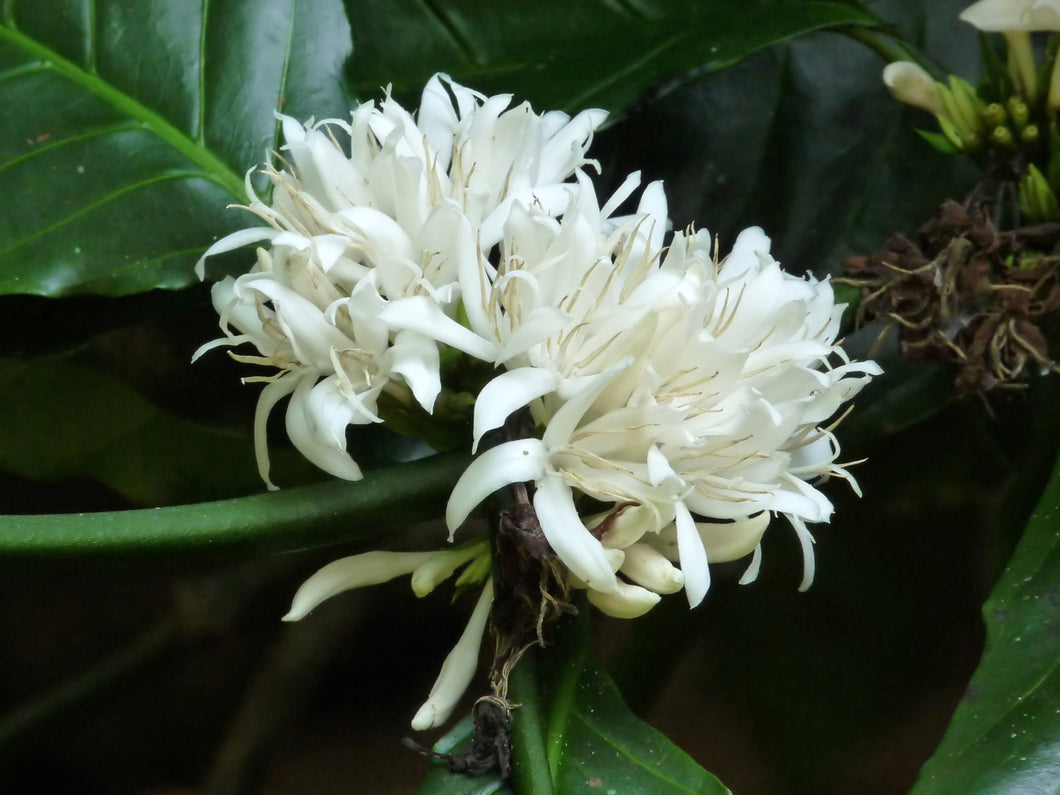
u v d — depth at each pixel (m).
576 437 0.21
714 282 0.22
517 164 0.23
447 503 0.21
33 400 0.31
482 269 0.21
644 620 0.31
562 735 0.23
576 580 0.21
